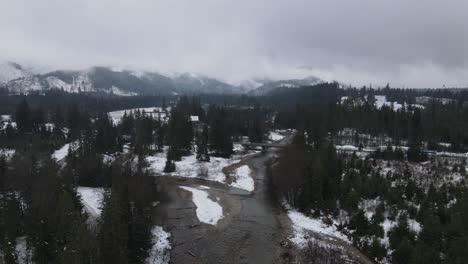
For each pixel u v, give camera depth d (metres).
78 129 137.38
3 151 95.62
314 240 54.88
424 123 132.62
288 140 153.62
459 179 74.50
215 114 149.25
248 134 152.00
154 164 104.12
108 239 37.22
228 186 87.94
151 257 47.22
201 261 47.19
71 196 51.44
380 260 49.22
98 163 82.06
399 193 64.12
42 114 156.38
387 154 97.12
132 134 133.62
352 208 62.81
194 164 105.81
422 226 52.84
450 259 43.09
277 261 48.03
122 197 45.59
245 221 62.91
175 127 123.19
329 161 74.44
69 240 38.47
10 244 43.31
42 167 70.75
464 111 145.75
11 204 49.31
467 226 48.31
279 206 72.12
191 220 62.41
